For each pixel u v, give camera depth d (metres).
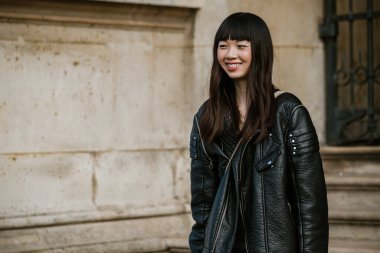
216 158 2.98
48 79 4.83
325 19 5.82
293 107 2.84
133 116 5.14
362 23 6.05
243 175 2.88
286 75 5.65
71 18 4.88
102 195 5.01
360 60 5.79
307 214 2.80
